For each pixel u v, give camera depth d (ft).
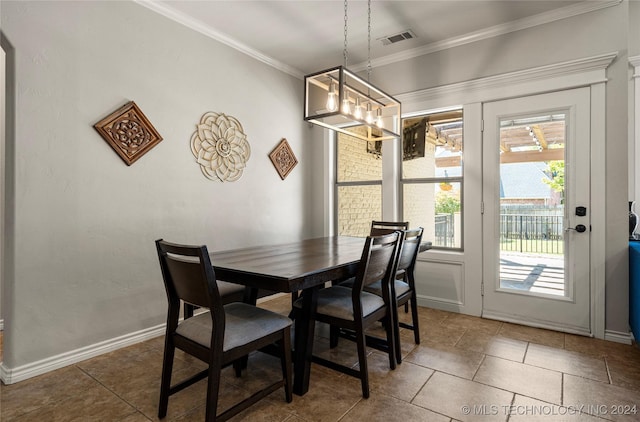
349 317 6.12
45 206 6.91
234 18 9.52
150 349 8.09
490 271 10.21
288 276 5.09
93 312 7.68
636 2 8.94
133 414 5.50
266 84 12.03
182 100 9.38
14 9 6.44
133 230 8.36
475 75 10.41
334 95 7.61
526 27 9.57
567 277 9.11
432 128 11.52
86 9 7.46
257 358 7.50
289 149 12.91
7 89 6.56
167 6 8.86
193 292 4.92
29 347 6.73
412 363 7.25
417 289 11.57
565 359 7.41
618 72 8.43
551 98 9.27
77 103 7.33
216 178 10.31
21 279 6.63
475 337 8.71
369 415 5.44
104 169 7.80
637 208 9.09
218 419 4.77
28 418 5.40
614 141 8.49
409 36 10.54
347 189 13.58
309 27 10.04
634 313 7.79
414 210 11.90
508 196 9.96
